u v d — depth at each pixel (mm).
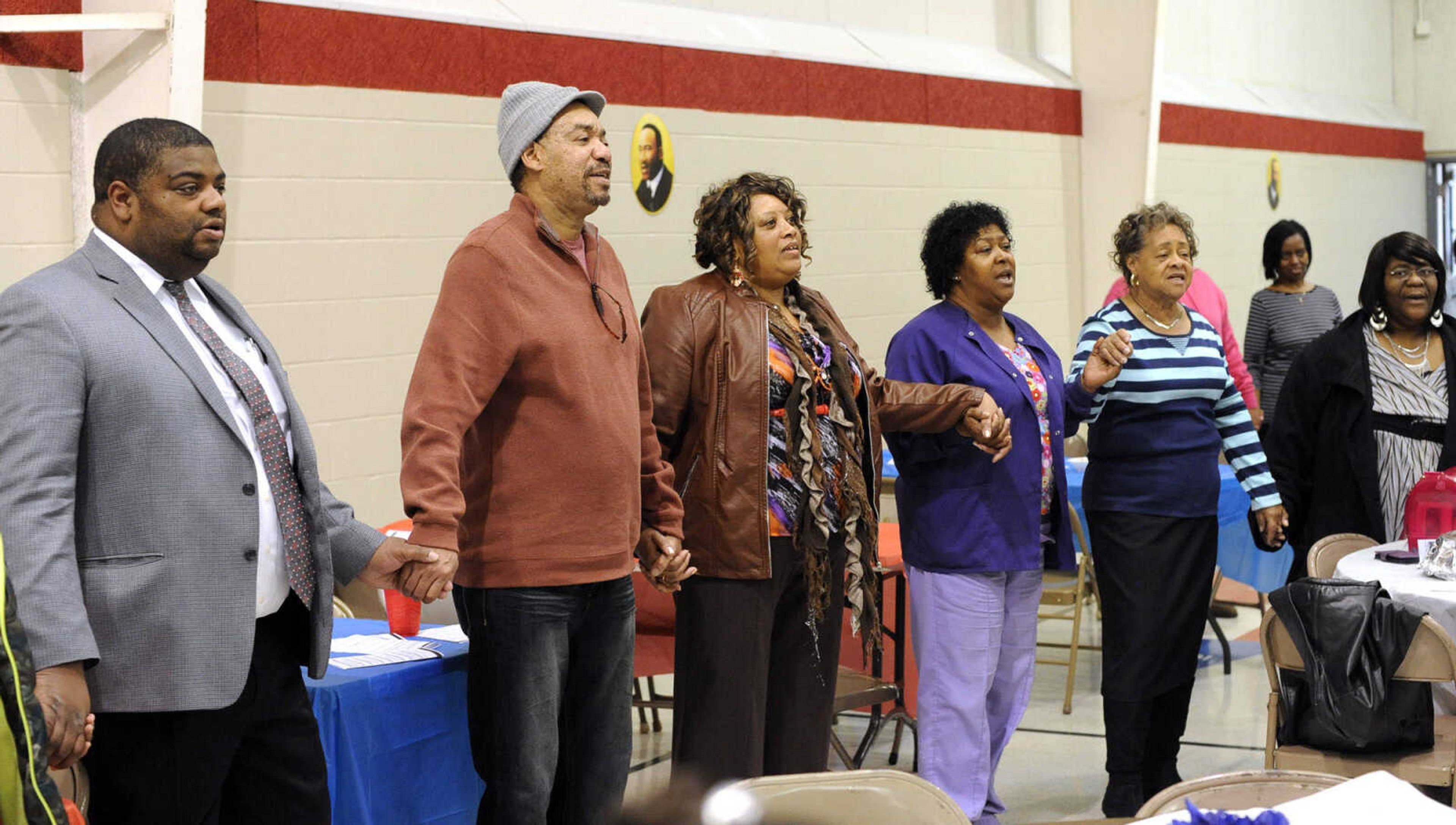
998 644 3676
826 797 1987
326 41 4551
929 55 7273
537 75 5234
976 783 3678
